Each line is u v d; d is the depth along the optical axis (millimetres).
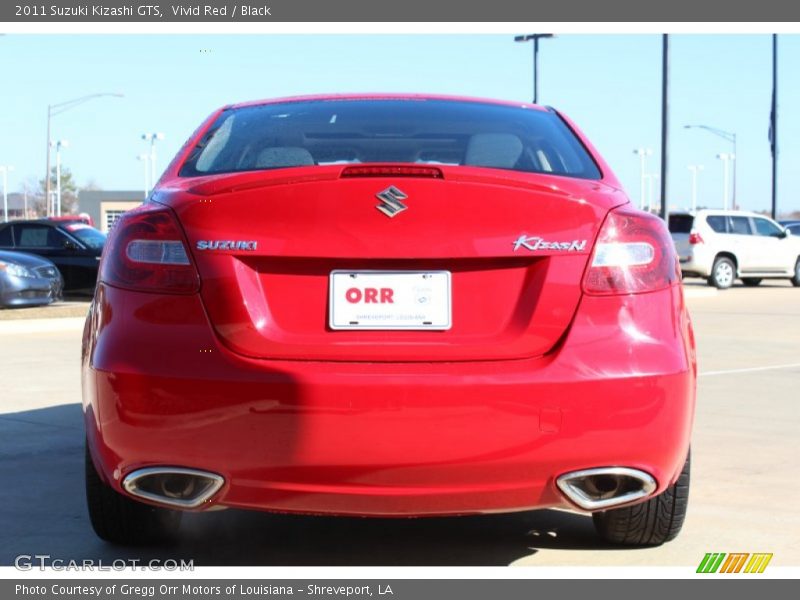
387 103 4098
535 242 3047
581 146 3801
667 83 22328
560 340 3035
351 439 2918
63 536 3934
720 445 5680
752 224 25219
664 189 22547
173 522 3762
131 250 3146
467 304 3043
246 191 3064
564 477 3006
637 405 3000
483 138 3803
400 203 3027
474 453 2938
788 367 9234
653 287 3129
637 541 3770
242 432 2953
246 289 3023
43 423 6305
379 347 3000
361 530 4043
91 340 3230
